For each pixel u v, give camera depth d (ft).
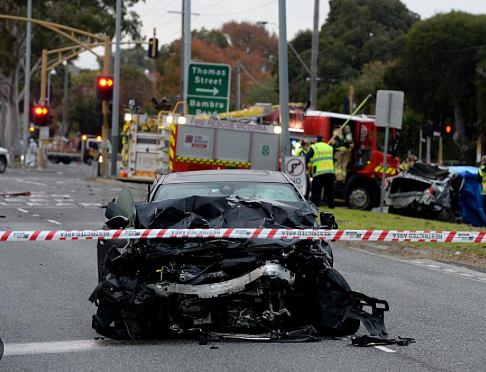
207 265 51.03
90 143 490.49
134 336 52.31
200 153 164.96
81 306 64.13
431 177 151.23
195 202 54.95
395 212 155.53
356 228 117.50
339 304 52.75
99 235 51.16
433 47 427.33
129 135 214.48
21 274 79.97
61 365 45.78
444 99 437.99
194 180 61.67
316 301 53.11
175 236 50.52
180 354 48.01
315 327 53.42
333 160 160.86
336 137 173.37
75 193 194.49
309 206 56.03
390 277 81.05
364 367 45.06
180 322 52.26
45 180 256.52
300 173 138.62
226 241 50.67
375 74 482.69
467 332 55.62
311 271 52.95
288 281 49.57
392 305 65.77
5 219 131.95
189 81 201.26
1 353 45.70
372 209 181.78
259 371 44.01
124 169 215.31
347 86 474.49
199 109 202.08
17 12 415.64
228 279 49.98
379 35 559.38
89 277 78.48
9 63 417.69
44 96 337.93
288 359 46.62
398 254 101.09
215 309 51.24
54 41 428.56
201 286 49.57
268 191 60.08
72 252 96.37
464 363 46.52
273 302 50.60
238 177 62.34
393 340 51.11
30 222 127.75
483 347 50.90
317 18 261.85
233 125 165.58
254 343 50.78
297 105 178.50
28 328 56.03
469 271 87.45
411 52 436.76
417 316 61.31
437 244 101.86
